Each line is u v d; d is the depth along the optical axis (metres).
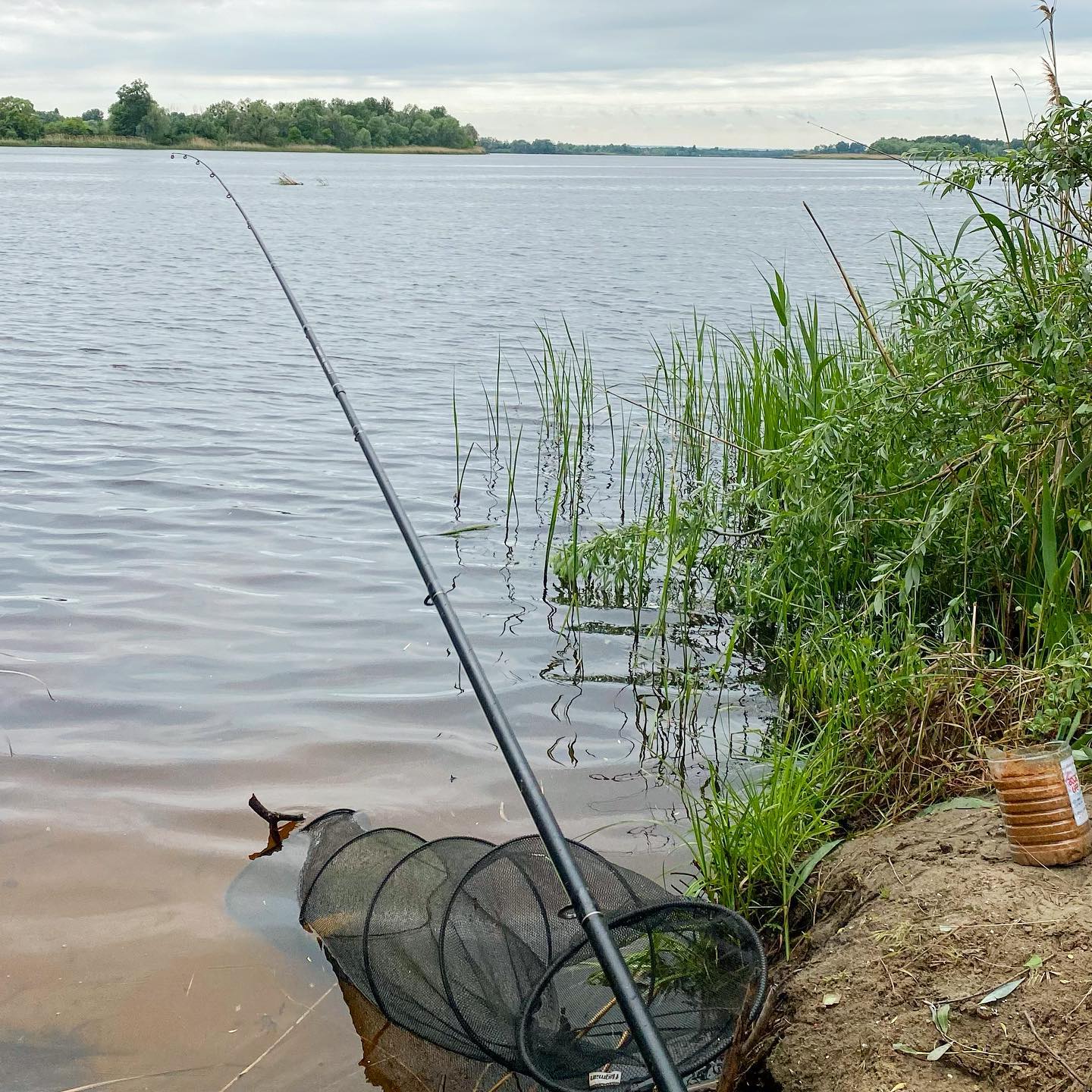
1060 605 4.24
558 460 9.52
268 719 4.96
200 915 3.56
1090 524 4.14
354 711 5.06
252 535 7.50
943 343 5.02
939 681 4.06
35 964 3.32
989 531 4.82
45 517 7.71
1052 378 4.48
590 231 40.84
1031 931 2.77
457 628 3.69
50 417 10.61
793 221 46.22
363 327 17.05
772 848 3.54
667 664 5.61
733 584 6.37
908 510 5.02
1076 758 3.53
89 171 95.12
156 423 10.52
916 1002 2.69
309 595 6.49
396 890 3.28
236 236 35.25
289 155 195.88
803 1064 2.70
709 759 4.61
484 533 7.68
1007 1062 2.46
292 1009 3.16
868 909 3.11
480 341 15.70
